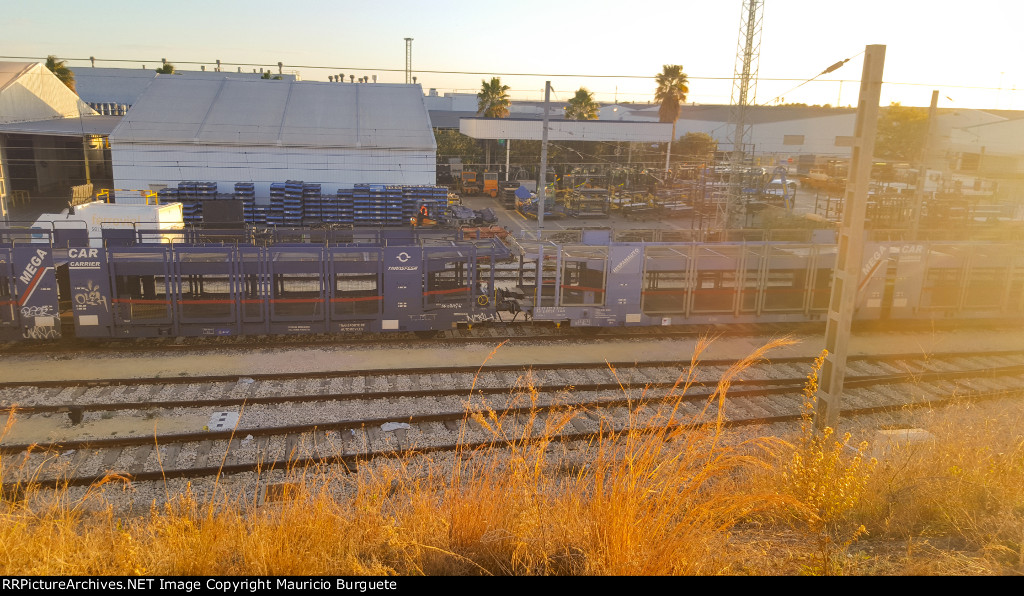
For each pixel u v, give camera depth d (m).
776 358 18.58
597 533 5.49
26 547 5.44
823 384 10.66
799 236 31.66
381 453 12.03
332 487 10.68
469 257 20.20
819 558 5.53
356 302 19.66
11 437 12.57
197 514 7.25
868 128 9.76
